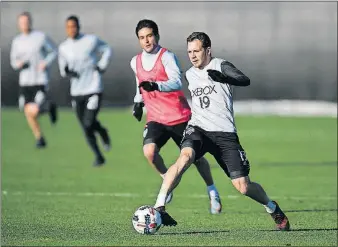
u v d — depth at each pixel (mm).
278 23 102250
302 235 31969
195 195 45500
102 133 59344
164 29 102188
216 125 31703
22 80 69562
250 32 102312
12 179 52125
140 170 57188
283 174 54719
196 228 34156
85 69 58250
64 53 58281
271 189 47969
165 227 34312
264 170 56750
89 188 48250
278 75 102125
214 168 58750
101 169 57625
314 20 101875
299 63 101875
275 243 29438
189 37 31797
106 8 103562
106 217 37312
